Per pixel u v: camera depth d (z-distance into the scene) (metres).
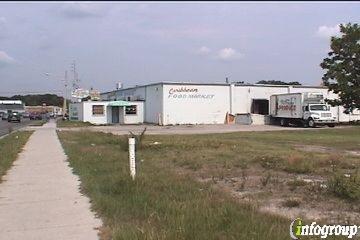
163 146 24.12
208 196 9.93
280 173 14.80
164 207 8.78
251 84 73.38
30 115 113.50
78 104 84.06
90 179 13.34
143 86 76.12
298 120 61.00
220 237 6.70
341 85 34.50
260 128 56.78
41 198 11.20
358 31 33.50
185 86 69.62
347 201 10.12
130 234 7.07
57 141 30.95
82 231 8.03
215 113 71.44
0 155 20.55
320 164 16.44
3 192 12.11
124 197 10.19
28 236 7.86
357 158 19.56
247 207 8.87
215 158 18.81
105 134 36.03
